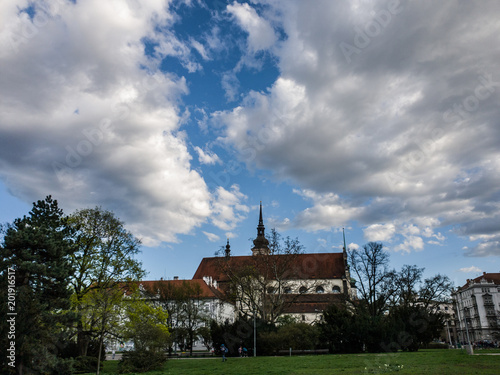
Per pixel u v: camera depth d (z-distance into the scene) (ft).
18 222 104.88
